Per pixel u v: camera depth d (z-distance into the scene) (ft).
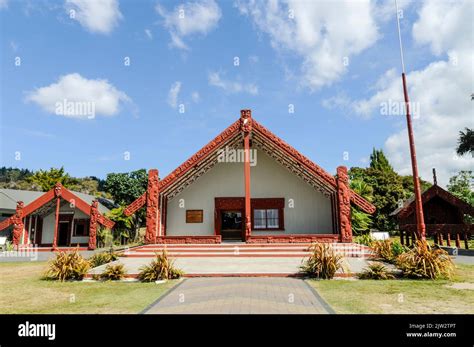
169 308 22.02
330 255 32.71
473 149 70.90
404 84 46.96
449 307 21.75
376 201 115.24
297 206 61.36
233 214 65.21
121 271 33.73
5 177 367.86
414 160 44.27
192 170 57.88
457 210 63.98
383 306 21.94
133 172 114.73
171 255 45.93
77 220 83.25
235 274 33.22
